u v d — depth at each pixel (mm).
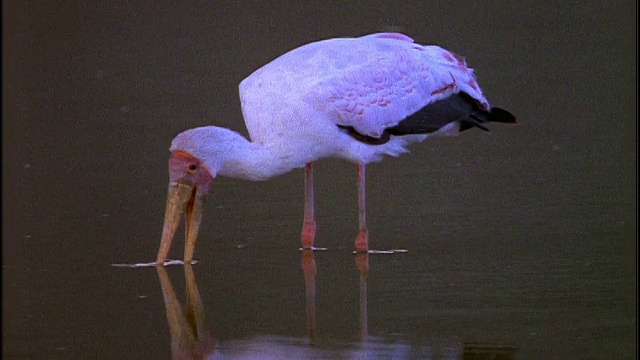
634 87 21391
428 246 13305
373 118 13195
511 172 16484
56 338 10570
